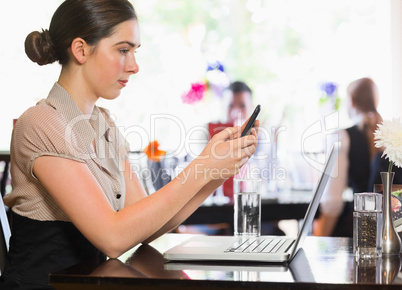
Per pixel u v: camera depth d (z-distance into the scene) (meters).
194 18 6.65
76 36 1.88
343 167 4.19
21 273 1.82
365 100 4.23
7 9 6.43
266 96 6.67
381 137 1.81
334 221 4.24
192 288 1.42
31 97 6.51
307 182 4.94
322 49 6.60
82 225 1.70
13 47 6.47
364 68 6.49
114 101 6.43
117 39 1.89
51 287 1.79
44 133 1.77
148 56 6.59
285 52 6.68
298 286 1.39
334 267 1.59
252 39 6.72
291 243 1.94
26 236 1.84
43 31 1.94
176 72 6.61
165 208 1.73
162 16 6.63
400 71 6.36
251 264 1.62
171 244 2.07
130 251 1.90
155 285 1.43
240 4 6.70
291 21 6.66
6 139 6.47
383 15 6.43
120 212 1.72
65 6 1.91
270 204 4.34
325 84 6.40
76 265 1.61
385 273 1.51
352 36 6.52
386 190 1.81
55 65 6.50
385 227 1.80
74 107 1.91
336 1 6.54
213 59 6.67
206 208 4.12
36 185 1.83
